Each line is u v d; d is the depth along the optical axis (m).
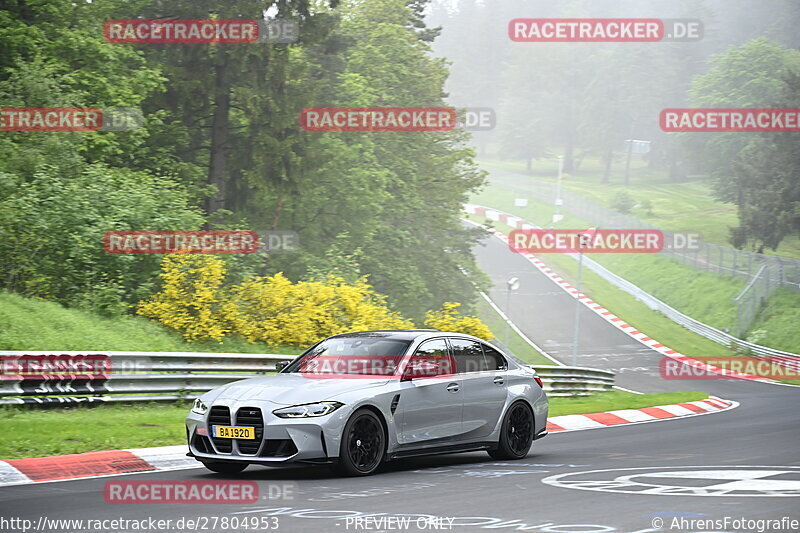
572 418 47.84
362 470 25.91
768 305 166.38
